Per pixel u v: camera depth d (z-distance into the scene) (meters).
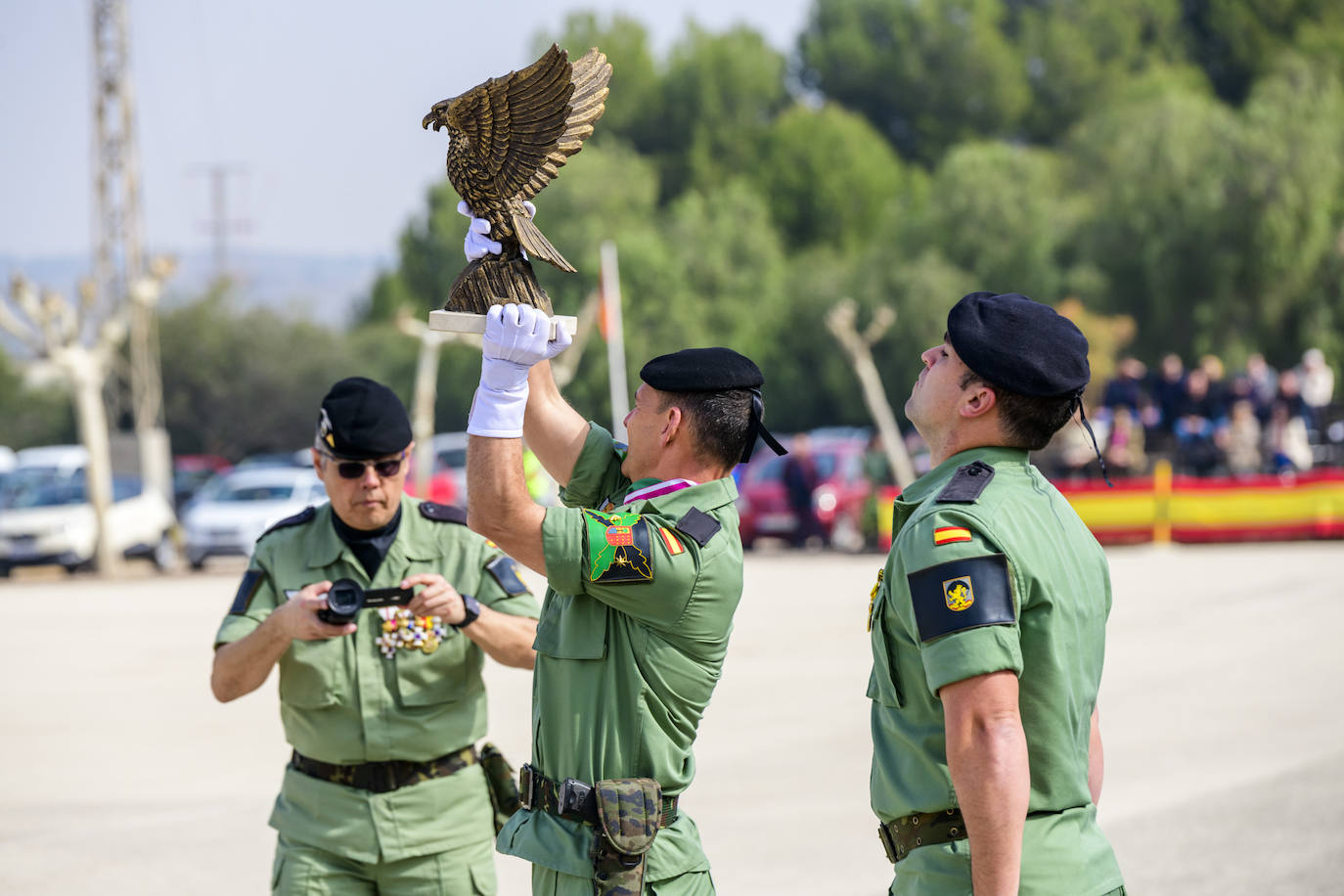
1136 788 10.09
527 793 4.35
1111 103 80.75
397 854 5.10
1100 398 29.12
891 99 89.19
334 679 5.12
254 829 9.69
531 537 4.04
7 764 11.73
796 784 10.40
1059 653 3.62
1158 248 53.47
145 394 41.44
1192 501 26.09
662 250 65.38
